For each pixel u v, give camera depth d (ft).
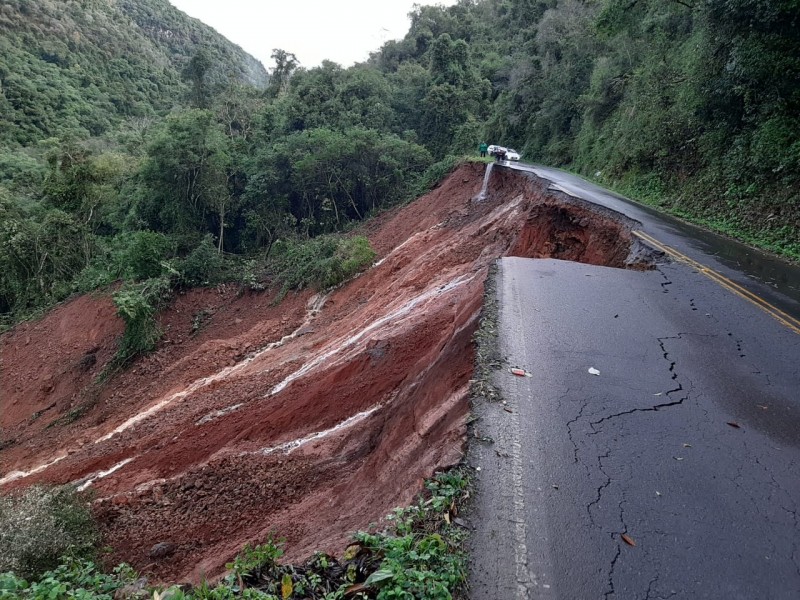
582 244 48.37
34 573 23.00
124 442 48.78
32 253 105.91
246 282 84.38
